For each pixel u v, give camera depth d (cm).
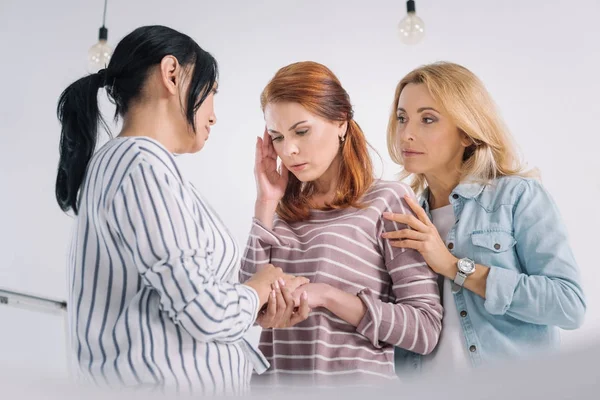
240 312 103
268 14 327
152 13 331
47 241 318
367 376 132
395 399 42
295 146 139
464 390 40
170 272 95
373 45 320
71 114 114
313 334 135
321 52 323
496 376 40
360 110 317
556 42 300
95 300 101
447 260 141
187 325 96
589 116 293
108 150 105
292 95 137
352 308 132
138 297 101
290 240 145
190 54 115
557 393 39
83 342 100
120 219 98
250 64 326
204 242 100
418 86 153
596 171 289
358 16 323
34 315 154
